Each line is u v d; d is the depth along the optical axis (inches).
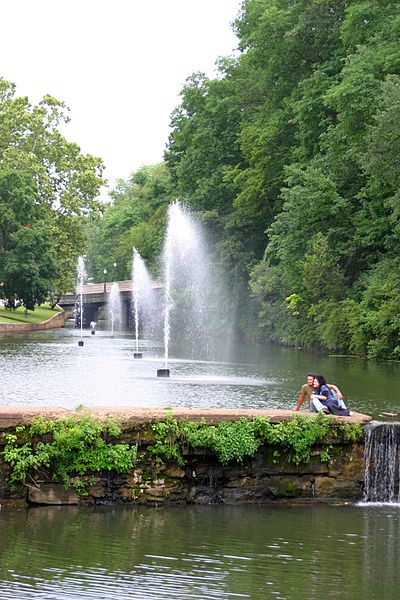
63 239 3238.2
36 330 2775.6
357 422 528.4
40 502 486.3
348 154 1536.7
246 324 2305.6
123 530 444.5
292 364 1348.4
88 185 3326.8
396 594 364.8
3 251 2819.9
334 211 1599.4
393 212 1362.0
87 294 3831.2
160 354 1621.6
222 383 978.1
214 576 380.5
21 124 3223.4
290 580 378.3
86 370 1136.2
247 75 2289.6
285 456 515.8
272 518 478.9
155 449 495.8
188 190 2474.2
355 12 1553.9
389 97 1238.3
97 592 356.8
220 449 496.1
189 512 485.4
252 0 2162.9
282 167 2014.0
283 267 1929.1
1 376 1013.2
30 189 2871.6
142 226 3789.4
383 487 529.0
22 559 394.0
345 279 1713.8
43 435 486.0
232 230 2349.9
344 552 418.9
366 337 1545.3
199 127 2356.1
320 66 1777.8
